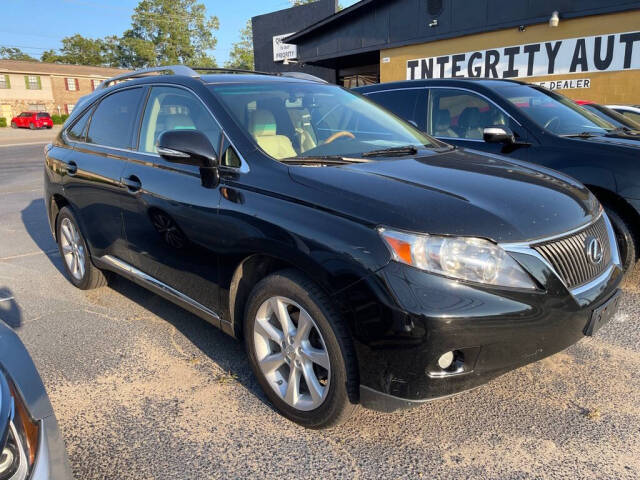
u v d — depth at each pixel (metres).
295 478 2.29
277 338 2.61
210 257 2.87
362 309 2.16
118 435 2.59
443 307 2.06
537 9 13.95
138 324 3.86
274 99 3.35
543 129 4.64
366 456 2.41
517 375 3.07
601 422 2.61
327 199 2.38
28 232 6.93
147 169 3.35
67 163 4.21
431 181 2.56
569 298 2.28
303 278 2.42
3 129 46.06
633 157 4.02
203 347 3.48
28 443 1.47
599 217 2.75
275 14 25.61
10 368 1.68
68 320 3.95
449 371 2.15
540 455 2.39
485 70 15.43
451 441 2.50
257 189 2.64
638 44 12.59
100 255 4.06
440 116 5.50
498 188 2.55
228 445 2.50
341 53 19.05
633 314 3.81
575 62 13.67
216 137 3.00
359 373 2.27
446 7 15.77
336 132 3.34
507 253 2.17
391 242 2.13
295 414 2.60
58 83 56.72
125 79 4.20
